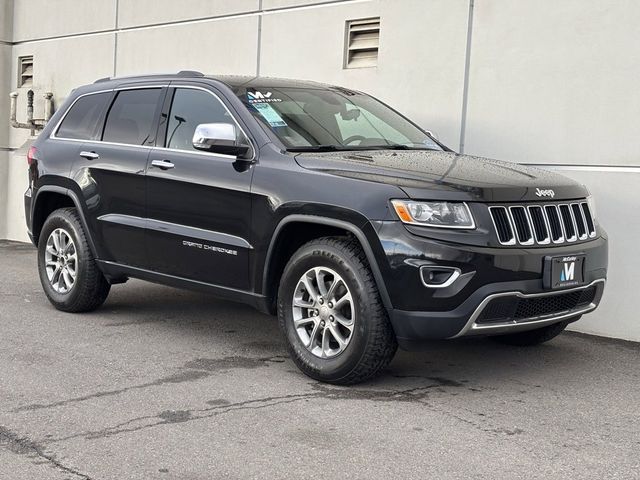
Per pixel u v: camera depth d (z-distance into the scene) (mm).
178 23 10258
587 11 6656
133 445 3826
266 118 5418
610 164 6586
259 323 6543
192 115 5789
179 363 5309
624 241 6504
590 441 4020
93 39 11445
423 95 7777
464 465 3660
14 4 12789
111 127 6402
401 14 7922
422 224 4453
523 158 7098
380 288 4527
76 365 5203
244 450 3785
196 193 5504
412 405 4516
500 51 7207
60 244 6785
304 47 8875
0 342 5762
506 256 4512
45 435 3943
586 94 6691
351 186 4688
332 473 3539
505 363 5520
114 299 7402
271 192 5043
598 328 6641
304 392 4711
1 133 12727
